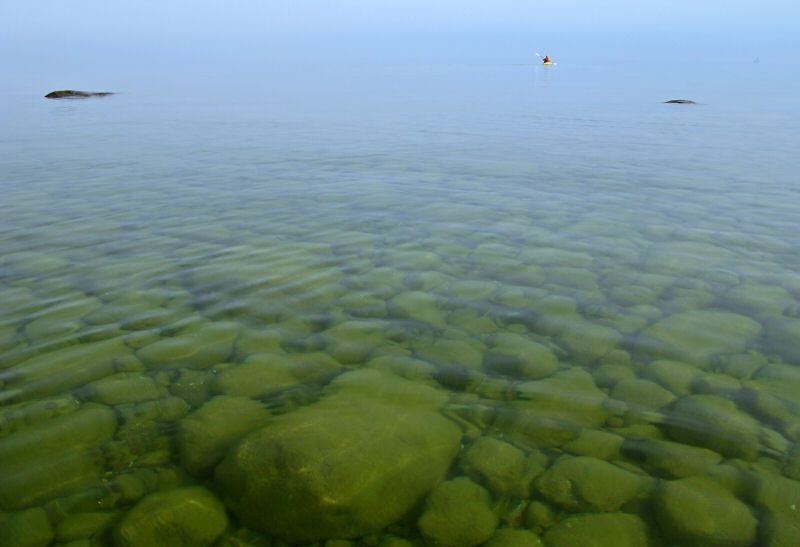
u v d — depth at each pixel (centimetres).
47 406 321
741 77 3130
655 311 430
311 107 1781
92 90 2389
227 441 294
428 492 265
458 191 779
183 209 695
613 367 360
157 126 1387
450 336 396
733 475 272
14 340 387
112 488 267
